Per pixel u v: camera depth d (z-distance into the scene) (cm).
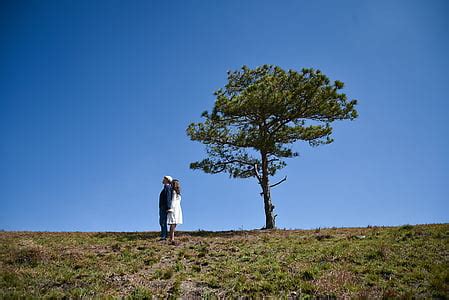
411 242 1502
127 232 2308
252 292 1107
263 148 2681
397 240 1568
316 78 2577
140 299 1060
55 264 1362
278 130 2823
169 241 1764
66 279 1211
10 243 1692
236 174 2808
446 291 1054
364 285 1123
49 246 1661
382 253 1369
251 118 2736
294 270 1257
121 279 1224
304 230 2195
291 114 2656
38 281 1194
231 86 2922
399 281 1140
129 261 1412
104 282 1198
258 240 1809
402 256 1341
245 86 2909
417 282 1127
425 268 1224
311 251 1482
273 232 2167
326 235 1812
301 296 1062
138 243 1730
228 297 1077
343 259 1349
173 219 1728
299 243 1664
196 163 2812
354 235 1758
